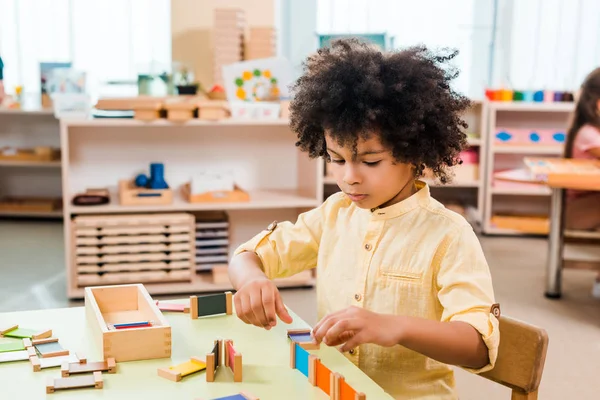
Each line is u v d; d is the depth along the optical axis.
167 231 3.10
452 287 1.03
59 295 3.08
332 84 1.02
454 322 0.96
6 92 4.65
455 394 1.14
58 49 4.57
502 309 3.02
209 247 3.26
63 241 4.11
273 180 3.51
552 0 4.63
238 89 3.31
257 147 3.46
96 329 1.05
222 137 3.42
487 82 4.77
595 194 3.55
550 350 2.56
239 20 3.60
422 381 1.11
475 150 4.47
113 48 4.53
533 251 4.06
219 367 0.97
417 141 1.03
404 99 1.00
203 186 3.15
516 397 1.12
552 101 4.39
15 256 3.75
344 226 1.21
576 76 4.66
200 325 1.15
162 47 4.52
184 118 3.04
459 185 4.43
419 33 4.62
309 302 3.08
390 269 1.11
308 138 1.17
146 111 3.01
